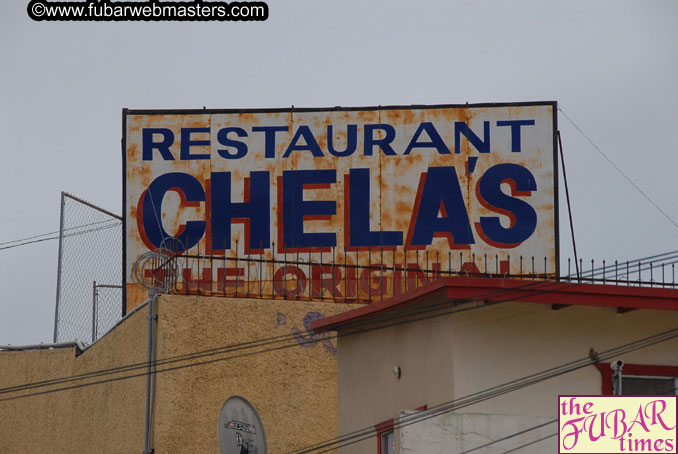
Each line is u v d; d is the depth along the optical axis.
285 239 27.95
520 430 16.95
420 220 27.95
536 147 28.11
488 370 18.00
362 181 28.16
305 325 22.97
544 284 17.94
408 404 19.16
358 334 20.97
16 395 26.45
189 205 28.12
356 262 27.75
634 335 18.42
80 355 25.09
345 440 20.86
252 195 28.17
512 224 27.88
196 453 21.53
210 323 22.27
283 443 22.27
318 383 22.73
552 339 18.22
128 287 27.62
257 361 22.45
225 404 21.91
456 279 17.86
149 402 21.52
